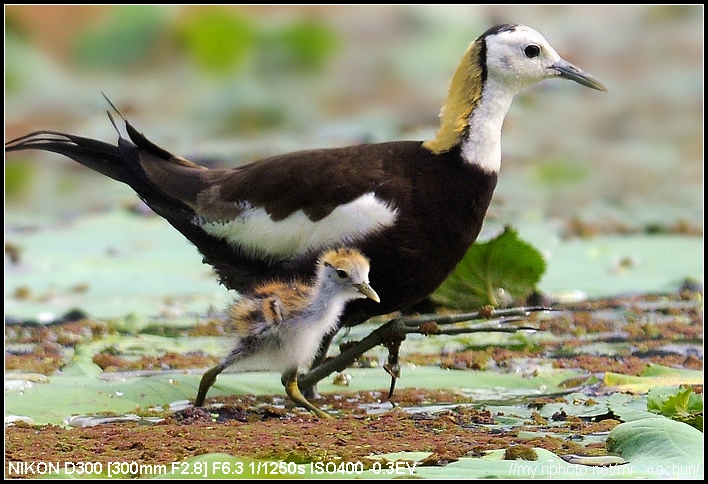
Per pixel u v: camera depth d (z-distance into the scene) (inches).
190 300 583.5
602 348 519.5
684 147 858.8
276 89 934.4
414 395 461.7
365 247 450.9
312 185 456.1
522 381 477.7
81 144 497.7
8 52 936.3
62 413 427.2
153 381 461.1
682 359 503.5
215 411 433.1
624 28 1054.4
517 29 482.3
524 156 844.0
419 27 1028.5
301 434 396.2
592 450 379.6
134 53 960.9
